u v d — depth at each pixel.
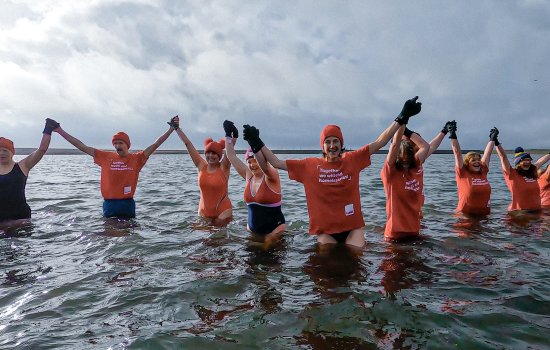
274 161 5.92
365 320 3.43
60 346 3.09
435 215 8.23
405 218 6.09
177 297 3.99
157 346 3.05
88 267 5.00
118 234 6.74
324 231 5.81
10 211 7.89
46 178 19.48
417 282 4.32
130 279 4.54
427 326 3.31
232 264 5.06
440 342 3.06
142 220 8.04
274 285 4.29
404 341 3.08
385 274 4.59
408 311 3.58
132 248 5.82
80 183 16.62
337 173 5.72
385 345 3.02
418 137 6.21
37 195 12.29
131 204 8.43
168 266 4.99
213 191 8.15
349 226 5.76
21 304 3.90
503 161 8.72
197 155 8.45
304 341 3.10
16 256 5.51
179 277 4.58
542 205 9.27
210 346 3.05
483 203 8.16
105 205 8.36
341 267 4.86
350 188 5.71
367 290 4.10
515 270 4.69
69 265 5.09
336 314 3.55
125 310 3.73
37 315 3.66
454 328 3.27
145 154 8.57
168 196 12.10
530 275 4.52
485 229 6.87
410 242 5.95
